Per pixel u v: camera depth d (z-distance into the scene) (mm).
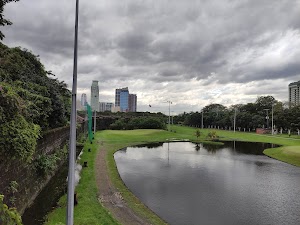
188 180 21500
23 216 12352
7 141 9828
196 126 111688
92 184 18000
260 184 20734
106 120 82500
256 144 50781
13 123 10211
